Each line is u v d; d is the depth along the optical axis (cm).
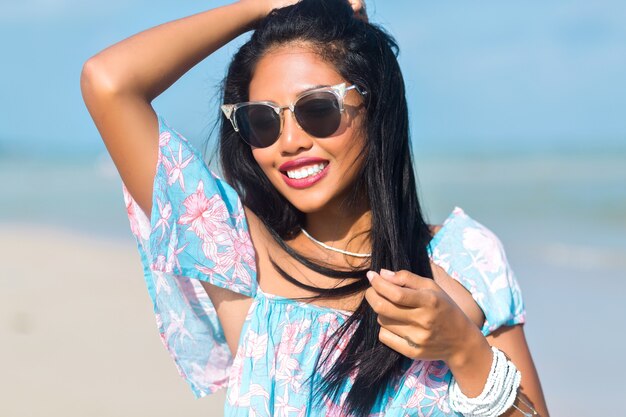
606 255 1077
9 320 724
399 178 228
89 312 754
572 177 2580
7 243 1270
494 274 227
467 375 200
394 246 221
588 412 515
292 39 220
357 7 246
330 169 219
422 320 184
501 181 2514
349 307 218
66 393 528
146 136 217
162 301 232
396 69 228
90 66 214
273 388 211
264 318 218
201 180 224
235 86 230
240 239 227
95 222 1566
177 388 541
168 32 224
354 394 205
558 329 703
